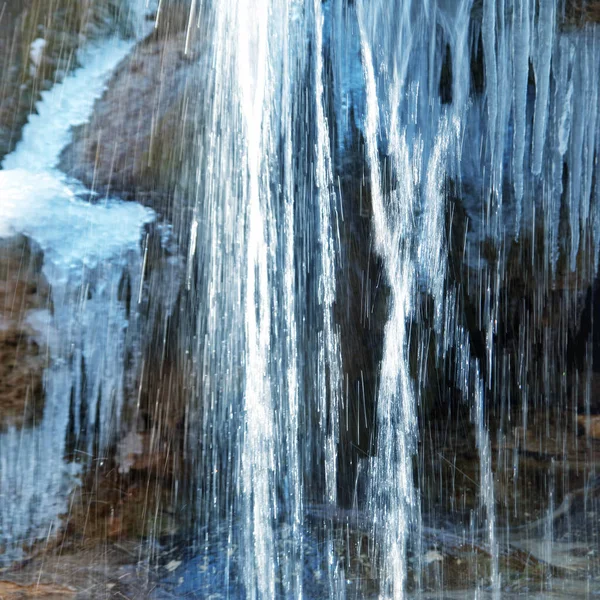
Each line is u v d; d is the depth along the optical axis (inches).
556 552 138.2
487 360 229.3
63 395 127.6
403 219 204.1
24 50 136.5
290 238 174.2
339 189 187.2
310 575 124.9
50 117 138.7
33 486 123.3
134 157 144.9
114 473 133.4
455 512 158.4
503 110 198.7
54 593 112.5
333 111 185.5
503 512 159.0
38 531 123.2
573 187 216.1
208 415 149.8
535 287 233.5
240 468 154.0
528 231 227.8
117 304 137.3
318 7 176.7
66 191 135.5
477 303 225.9
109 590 114.7
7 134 134.6
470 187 222.5
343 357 183.0
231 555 129.8
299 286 175.0
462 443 199.6
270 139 169.6
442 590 121.0
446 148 212.1
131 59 146.6
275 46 168.9
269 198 169.3
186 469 144.3
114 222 139.4
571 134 213.8
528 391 236.4
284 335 169.9
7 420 120.8
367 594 118.7
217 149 157.6
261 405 161.5
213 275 155.1
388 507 159.3
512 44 188.1
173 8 150.7
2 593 111.3
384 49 192.9
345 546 137.4
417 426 204.2
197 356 149.3
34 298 125.2
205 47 155.2
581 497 167.8
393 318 199.8
